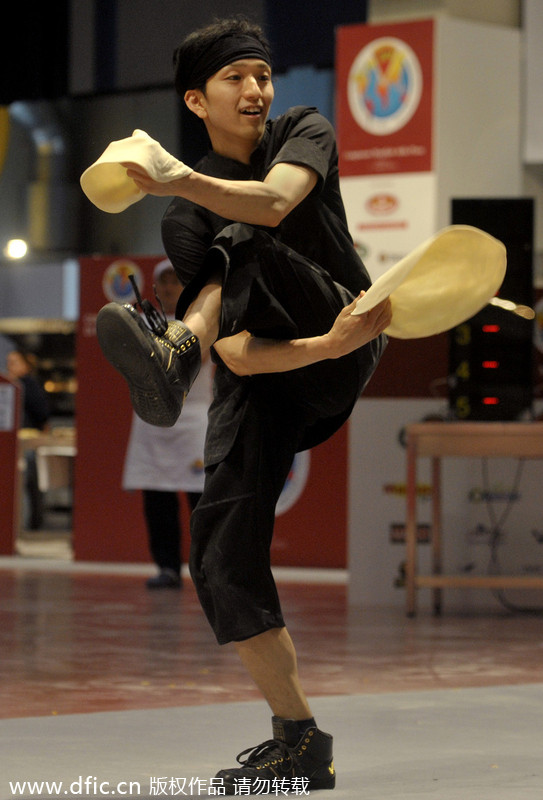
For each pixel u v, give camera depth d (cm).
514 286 1329
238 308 487
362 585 1452
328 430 566
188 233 529
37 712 745
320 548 1852
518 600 1408
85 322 1970
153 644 1074
